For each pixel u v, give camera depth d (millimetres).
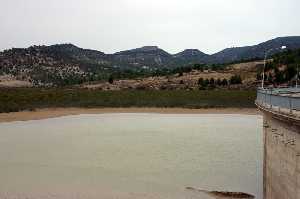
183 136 64625
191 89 147375
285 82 128125
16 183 37188
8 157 48219
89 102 114812
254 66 182000
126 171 41625
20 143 57719
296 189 19500
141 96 123375
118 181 37938
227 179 38344
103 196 33594
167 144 57094
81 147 54875
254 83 150875
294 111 19938
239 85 151375
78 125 78750
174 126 77562
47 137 63438
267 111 24953
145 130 71875
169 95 124375
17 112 98188
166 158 47656
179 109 109500
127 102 116812
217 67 194125
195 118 92062
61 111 102875
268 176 27078
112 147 54906
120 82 184375
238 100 116250
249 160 46188
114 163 45188
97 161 46250
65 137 63469
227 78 166500
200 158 47469
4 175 39969
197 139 61500
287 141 21266
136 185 36688
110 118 91812
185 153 50531
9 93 121125
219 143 57562
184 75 183125
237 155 48969
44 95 118250
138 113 102000
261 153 50031
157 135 65875
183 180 38188
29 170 42000
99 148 54250
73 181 37875
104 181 37938
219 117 94000
